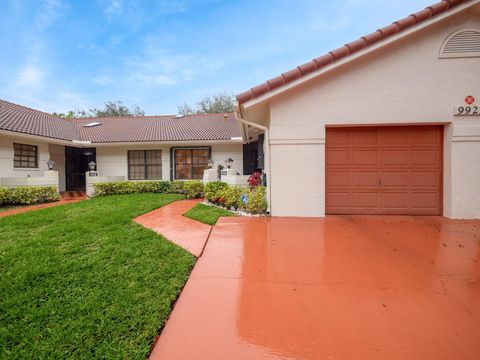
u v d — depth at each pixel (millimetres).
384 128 6398
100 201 8922
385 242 4453
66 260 3484
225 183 9336
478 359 1848
